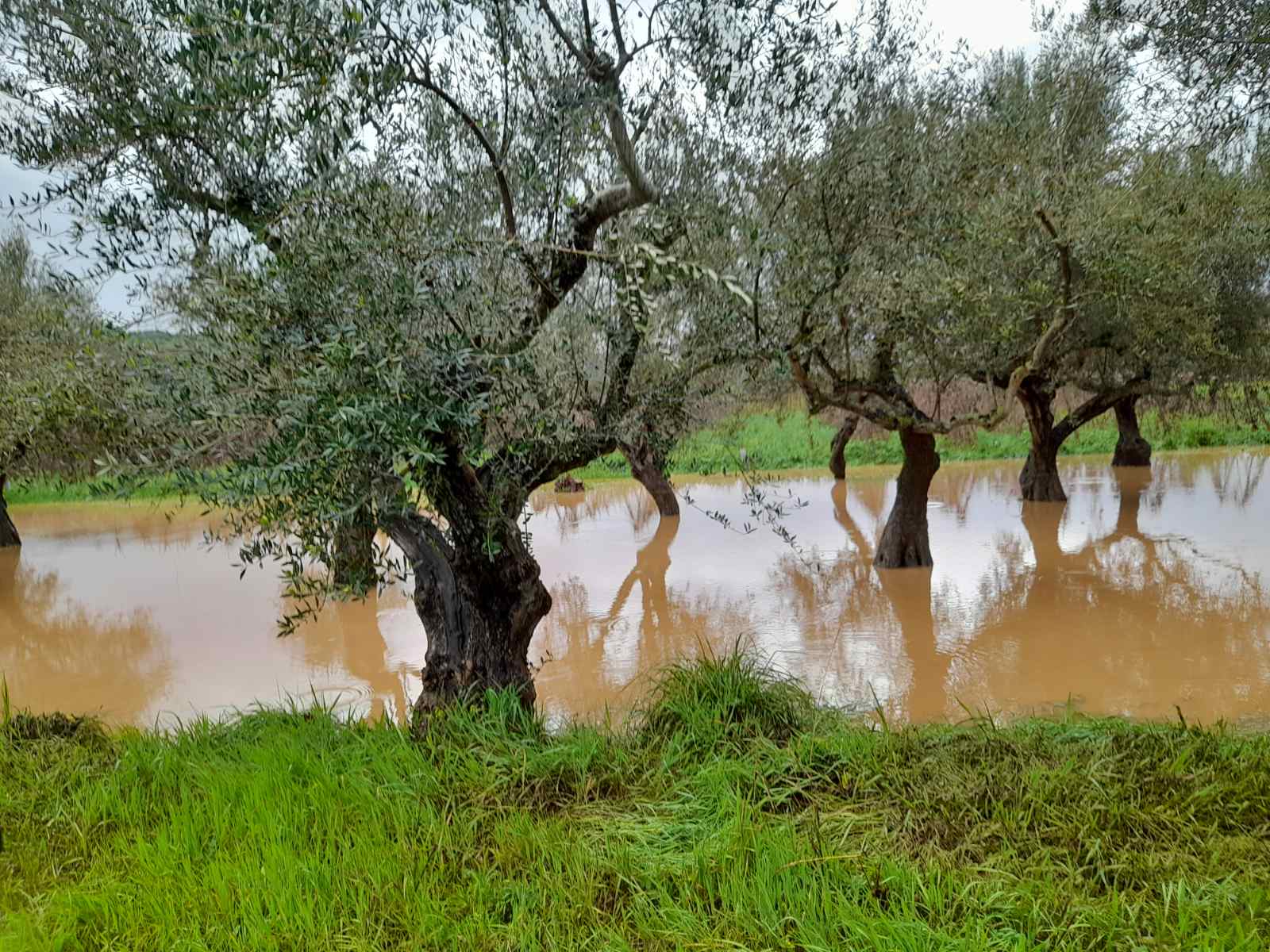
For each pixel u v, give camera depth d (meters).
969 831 3.70
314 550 3.73
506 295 4.50
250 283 3.87
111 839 4.02
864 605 9.85
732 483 22.03
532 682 5.50
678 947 2.99
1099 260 7.45
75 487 22.50
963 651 7.96
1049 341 7.60
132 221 4.31
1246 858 3.41
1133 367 14.15
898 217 6.88
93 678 8.14
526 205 5.04
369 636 9.22
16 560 14.86
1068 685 6.87
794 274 6.20
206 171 4.55
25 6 4.33
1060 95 8.49
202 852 3.81
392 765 4.48
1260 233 9.64
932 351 9.20
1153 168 8.18
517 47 4.96
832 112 6.49
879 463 26.50
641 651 8.41
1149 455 22.44
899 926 2.89
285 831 3.81
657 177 5.70
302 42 3.60
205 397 3.79
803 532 15.18
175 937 3.18
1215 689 6.59
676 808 4.04
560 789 4.40
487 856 3.75
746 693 5.13
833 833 3.74
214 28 3.46
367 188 4.11
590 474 25.02
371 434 3.38
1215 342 12.71
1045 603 9.63
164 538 16.58
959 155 7.26
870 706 6.48
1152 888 3.21
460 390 3.79
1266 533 13.02
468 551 5.09
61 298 6.16
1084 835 3.57
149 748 4.98
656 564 12.73
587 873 3.51
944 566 11.79
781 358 5.31
